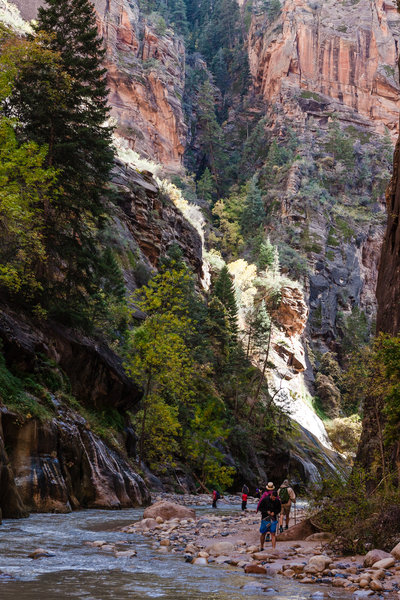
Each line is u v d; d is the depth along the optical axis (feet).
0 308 83.87
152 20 493.36
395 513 41.70
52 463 67.46
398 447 74.84
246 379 250.98
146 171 279.49
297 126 553.64
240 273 357.20
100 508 76.07
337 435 329.52
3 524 50.85
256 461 214.90
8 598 22.53
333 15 614.75
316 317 416.67
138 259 227.61
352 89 590.55
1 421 62.39
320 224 463.01
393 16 626.23
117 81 416.67
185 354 124.36
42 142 100.01
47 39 95.71
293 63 588.91
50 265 104.99
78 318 101.86
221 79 638.12
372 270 485.15
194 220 325.83
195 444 157.58
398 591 28.19
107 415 105.29
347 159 534.37
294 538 49.37
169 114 445.78
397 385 63.41
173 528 54.65
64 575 28.81
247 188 496.64
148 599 23.76
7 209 74.02
